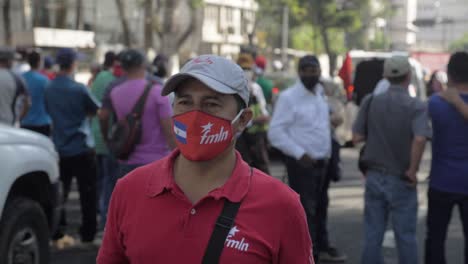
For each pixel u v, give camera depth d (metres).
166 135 6.12
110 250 2.53
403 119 5.61
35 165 5.55
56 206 6.12
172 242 2.35
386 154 5.69
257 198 2.38
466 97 5.45
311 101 6.39
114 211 2.49
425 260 5.74
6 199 5.23
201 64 2.37
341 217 9.36
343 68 12.00
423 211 9.62
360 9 52.38
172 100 2.54
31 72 9.20
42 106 9.17
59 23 39.62
